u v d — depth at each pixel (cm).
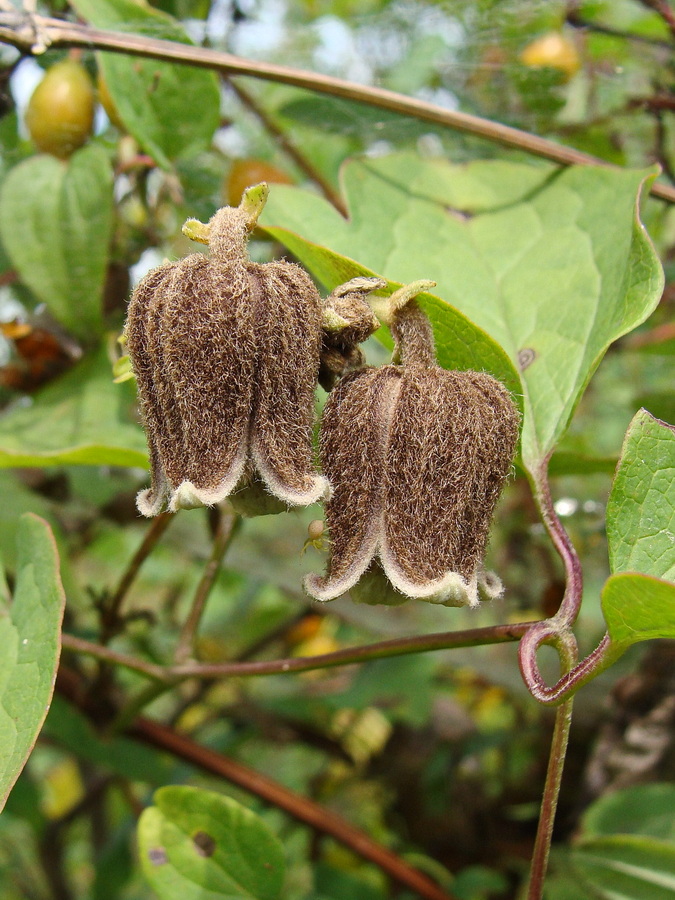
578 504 24
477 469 12
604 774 20
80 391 19
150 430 12
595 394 28
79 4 18
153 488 13
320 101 21
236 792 29
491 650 26
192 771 24
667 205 21
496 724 29
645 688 20
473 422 12
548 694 12
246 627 31
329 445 12
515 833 23
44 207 19
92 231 19
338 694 25
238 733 26
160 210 21
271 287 12
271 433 12
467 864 24
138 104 18
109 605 19
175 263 12
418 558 12
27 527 14
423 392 12
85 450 16
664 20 21
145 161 19
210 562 17
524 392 15
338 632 30
